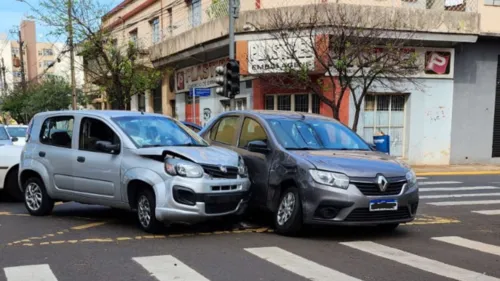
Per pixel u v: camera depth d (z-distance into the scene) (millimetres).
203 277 4941
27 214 8516
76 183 7688
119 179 7062
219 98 21875
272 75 17766
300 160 6727
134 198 7059
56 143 8148
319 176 6422
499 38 19797
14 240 6496
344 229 7430
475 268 5461
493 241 6875
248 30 18016
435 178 15492
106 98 29922
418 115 19047
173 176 6535
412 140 19047
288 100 18781
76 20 22750
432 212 9375
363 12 17125
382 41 17141
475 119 20062
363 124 18531
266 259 5633
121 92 23703
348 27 16125
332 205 6297
